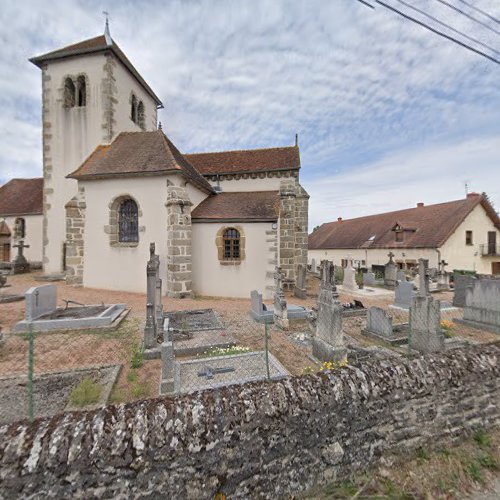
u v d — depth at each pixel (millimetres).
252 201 15195
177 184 12883
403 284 12109
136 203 13047
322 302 6461
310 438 2711
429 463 3105
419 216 27641
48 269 16875
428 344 6793
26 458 2012
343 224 38250
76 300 11055
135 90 18828
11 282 15273
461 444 3363
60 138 16688
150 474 2217
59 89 16625
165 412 2418
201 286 13773
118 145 15102
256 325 8906
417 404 3195
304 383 2906
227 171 18062
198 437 2342
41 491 2018
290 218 15828
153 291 7172
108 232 13281
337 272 23219
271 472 2568
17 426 2209
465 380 3477
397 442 3080
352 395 2904
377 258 27969
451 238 23250
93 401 4340
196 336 7613
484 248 24281
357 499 2701
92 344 6715
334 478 2787
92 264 13484
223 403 2559
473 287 9344
